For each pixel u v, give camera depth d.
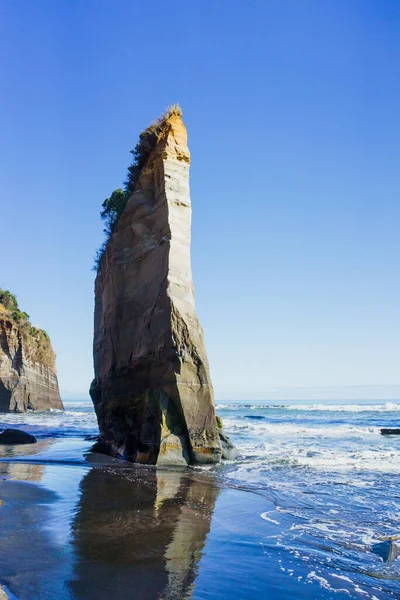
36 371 67.81
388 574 6.52
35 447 21.80
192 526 8.58
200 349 17.50
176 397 16.84
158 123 22.77
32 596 5.45
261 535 8.14
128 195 24.53
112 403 21.06
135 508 9.89
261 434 29.34
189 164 20.88
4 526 8.25
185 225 19.61
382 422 44.62
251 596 5.75
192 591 5.79
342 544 7.72
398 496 11.38
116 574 6.21
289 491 11.95
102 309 24.97
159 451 16.22
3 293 74.25
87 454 19.27
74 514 9.28
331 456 18.41
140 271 20.59
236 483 13.04
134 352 19.64
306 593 5.88
